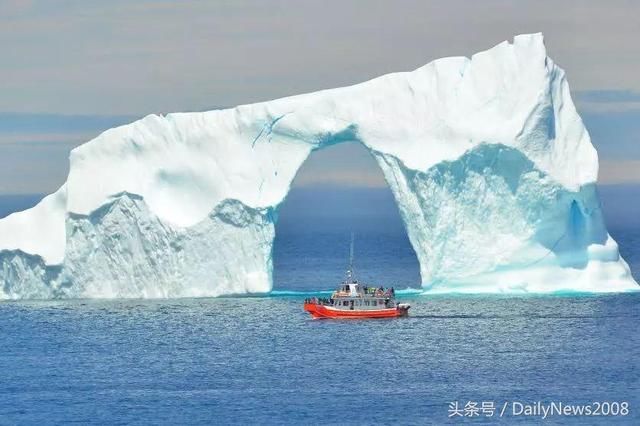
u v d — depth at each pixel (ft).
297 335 549.13
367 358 497.87
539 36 606.14
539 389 444.96
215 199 613.52
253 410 421.18
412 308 606.14
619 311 591.78
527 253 602.03
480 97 609.42
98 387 457.27
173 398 438.40
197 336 551.18
